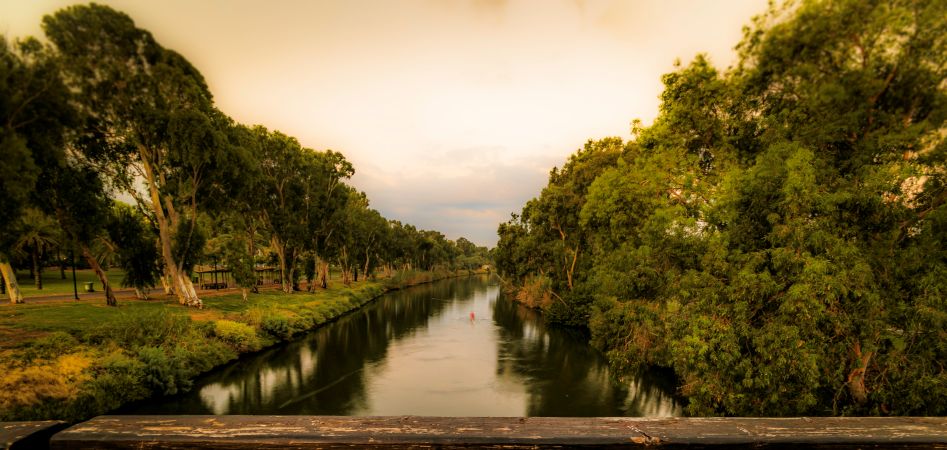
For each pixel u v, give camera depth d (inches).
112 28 349.7
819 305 297.0
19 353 565.3
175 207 1158.3
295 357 977.5
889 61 160.6
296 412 650.2
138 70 537.0
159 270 1203.9
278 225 1791.3
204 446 75.1
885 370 325.4
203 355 789.2
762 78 204.7
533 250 1690.5
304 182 1886.1
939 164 213.3
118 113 705.6
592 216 882.1
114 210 1105.4
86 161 848.3
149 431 75.9
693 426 80.3
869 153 238.4
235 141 1181.1
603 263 887.7
